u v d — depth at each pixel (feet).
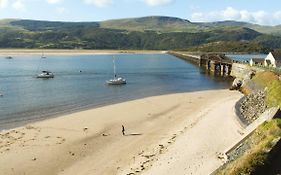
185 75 371.56
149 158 111.24
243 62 349.41
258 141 88.94
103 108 185.78
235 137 117.60
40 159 113.09
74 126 149.59
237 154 97.40
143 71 407.64
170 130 141.18
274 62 296.71
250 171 74.02
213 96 220.84
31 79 317.22
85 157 115.34
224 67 376.89
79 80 313.94
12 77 329.52
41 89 255.70
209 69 428.15
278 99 131.54
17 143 127.03
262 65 294.46
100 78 331.98
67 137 134.41
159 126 148.15
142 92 246.47
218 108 170.71
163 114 169.58
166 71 411.13
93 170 105.50
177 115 166.40
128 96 227.40
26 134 138.00
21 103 200.54
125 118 162.71
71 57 640.58
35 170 105.60
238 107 159.43
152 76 357.82
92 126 149.38
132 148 122.01
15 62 514.27
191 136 127.34
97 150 121.19
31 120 161.07
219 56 439.22
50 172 104.63
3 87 262.88
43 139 131.85
